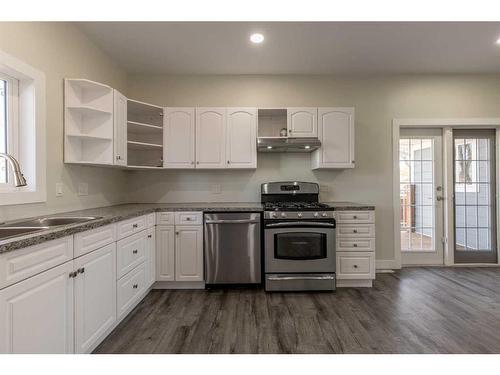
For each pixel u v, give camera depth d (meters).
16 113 1.98
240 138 3.31
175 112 3.29
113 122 2.57
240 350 1.88
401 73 3.62
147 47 2.91
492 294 2.82
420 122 3.66
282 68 3.45
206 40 2.78
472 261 3.80
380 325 2.21
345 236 3.04
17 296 1.18
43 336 1.33
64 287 1.49
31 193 1.96
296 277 2.92
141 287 2.58
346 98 3.66
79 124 2.50
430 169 3.81
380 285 3.09
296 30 2.61
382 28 2.58
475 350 1.88
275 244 2.93
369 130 3.67
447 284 3.10
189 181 3.63
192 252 2.98
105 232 1.93
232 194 3.64
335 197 3.66
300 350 1.88
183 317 2.36
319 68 3.45
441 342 1.97
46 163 2.13
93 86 2.48
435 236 3.80
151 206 3.14
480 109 3.67
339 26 2.54
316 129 3.29
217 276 2.96
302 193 3.51
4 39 1.77
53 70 2.22
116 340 1.99
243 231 2.97
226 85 3.62
